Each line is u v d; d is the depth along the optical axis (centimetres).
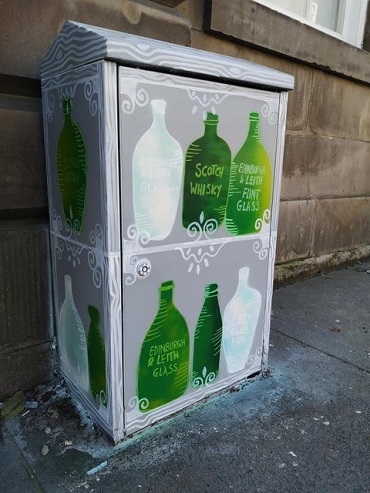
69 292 179
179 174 156
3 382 192
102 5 191
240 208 181
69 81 150
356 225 455
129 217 145
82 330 173
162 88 144
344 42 368
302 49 330
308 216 388
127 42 129
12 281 187
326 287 371
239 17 277
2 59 169
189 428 175
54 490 143
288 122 346
